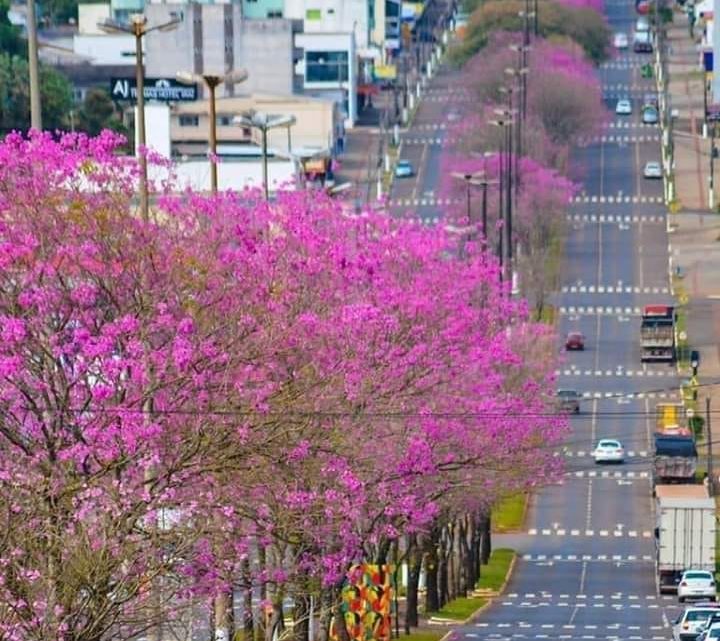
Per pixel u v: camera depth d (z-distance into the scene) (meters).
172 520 180.00
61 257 186.00
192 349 184.00
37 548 168.62
